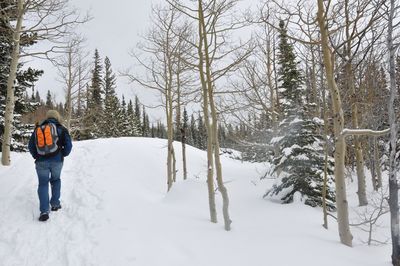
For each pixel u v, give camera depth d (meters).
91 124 27.61
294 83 12.24
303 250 4.51
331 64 5.14
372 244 5.33
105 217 5.68
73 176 8.35
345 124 9.36
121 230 5.13
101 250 4.57
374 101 8.71
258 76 10.99
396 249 4.25
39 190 5.70
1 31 11.08
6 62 12.44
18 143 13.27
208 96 6.25
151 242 4.71
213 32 5.82
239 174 11.10
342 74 7.05
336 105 5.15
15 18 10.50
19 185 7.06
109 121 34.56
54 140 5.86
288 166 8.11
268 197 8.23
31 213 5.82
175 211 6.15
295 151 8.08
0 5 9.98
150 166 10.38
